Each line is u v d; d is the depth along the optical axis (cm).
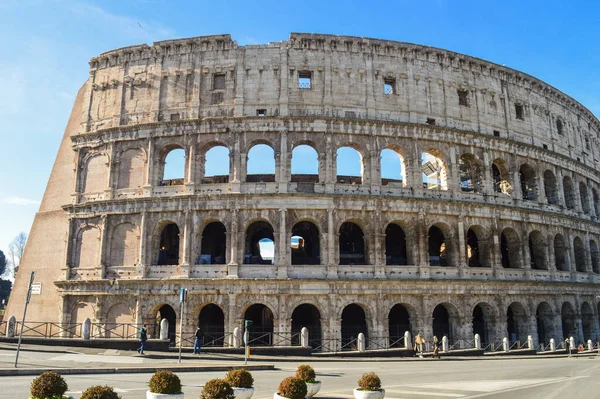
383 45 6719
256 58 6525
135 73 6738
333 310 5719
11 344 4909
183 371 3700
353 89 6512
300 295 5731
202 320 6353
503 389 3092
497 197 6875
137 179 6412
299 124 6262
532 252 7531
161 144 6400
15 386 2777
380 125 6406
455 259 6331
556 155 7762
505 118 7325
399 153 6669
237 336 5238
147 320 5841
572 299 7262
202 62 6575
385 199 6112
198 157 6266
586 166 8394
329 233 5922
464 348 6034
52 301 6744
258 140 6266
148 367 3628
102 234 6238
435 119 6738
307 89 6425
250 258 6569
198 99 6438
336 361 4938
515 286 6581
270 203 5962
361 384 2547
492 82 7344
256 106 6359
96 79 6969
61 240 6962
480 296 6319
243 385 2406
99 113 6831
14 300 7044
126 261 6141
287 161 6131
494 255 6569
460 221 6425
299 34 6556
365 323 6425
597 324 7638
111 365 3722
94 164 6706
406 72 6744
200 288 5762
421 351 5528
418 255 6138
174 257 6781
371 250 6009
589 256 7894
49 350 4588
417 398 2734
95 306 6069
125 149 6544
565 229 7606
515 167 7181
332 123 6303
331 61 6556
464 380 3559
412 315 6016
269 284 5719
